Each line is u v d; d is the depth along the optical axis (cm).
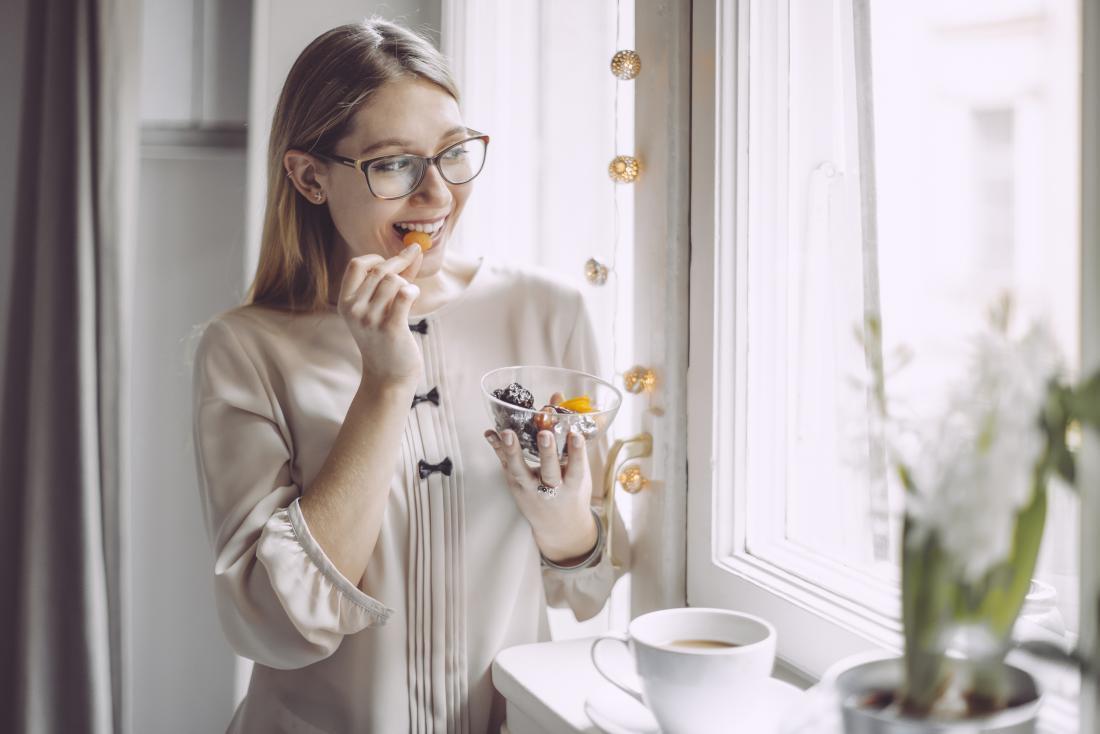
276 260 112
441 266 108
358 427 95
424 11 179
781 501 98
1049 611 62
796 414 94
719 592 98
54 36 175
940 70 72
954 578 47
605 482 109
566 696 86
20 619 176
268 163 111
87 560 172
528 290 115
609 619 125
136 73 175
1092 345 50
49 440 175
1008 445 45
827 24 86
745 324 97
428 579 103
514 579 108
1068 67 58
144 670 199
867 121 78
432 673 103
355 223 100
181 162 196
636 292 108
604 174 127
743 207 97
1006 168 66
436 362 109
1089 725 49
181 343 197
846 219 83
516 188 148
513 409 95
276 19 176
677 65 100
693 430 102
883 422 53
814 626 84
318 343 109
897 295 77
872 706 50
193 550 200
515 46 147
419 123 97
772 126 96
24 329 181
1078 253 53
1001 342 49
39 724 172
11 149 193
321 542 94
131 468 197
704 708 68
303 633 93
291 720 106
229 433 104
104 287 174
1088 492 48
